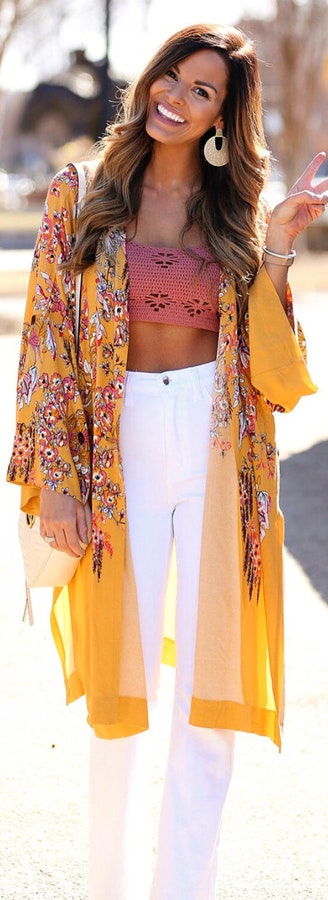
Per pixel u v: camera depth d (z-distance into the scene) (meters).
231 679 2.69
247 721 2.69
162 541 2.66
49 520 2.64
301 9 23.83
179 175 2.72
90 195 2.66
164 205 2.71
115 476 2.61
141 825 2.78
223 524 2.65
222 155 2.74
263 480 2.73
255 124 2.77
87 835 3.18
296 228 2.70
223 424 2.64
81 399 2.67
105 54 19.42
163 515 2.66
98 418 2.61
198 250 2.66
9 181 51.12
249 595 2.69
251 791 3.45
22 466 2.71
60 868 3.02
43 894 2.89
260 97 2.77
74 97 39.97
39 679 4.26
